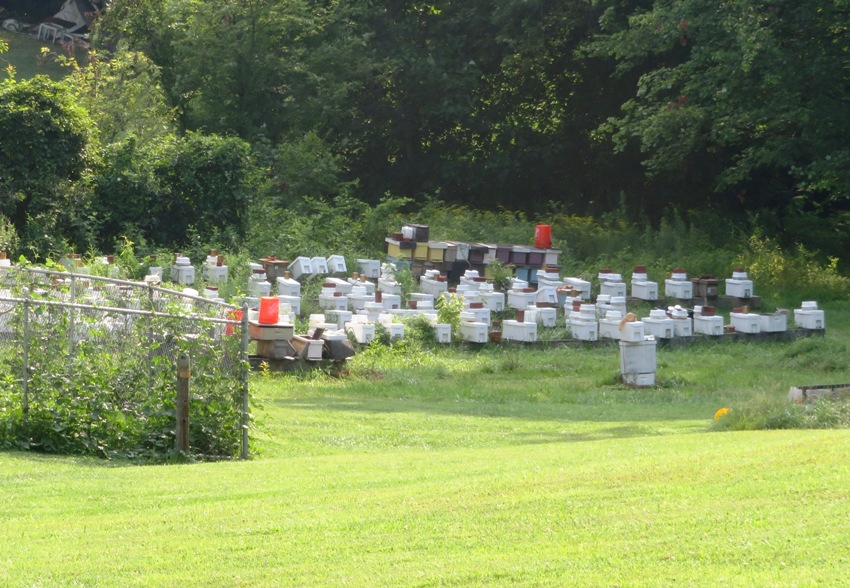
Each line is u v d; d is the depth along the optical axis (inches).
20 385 1003.3
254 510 682.8
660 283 2581.2
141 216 2561.5
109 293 1141.7
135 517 674.2
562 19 3612.2
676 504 621.3
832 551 511.5
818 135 2901.1
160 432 1023.6
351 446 1121.4
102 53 3376.0
